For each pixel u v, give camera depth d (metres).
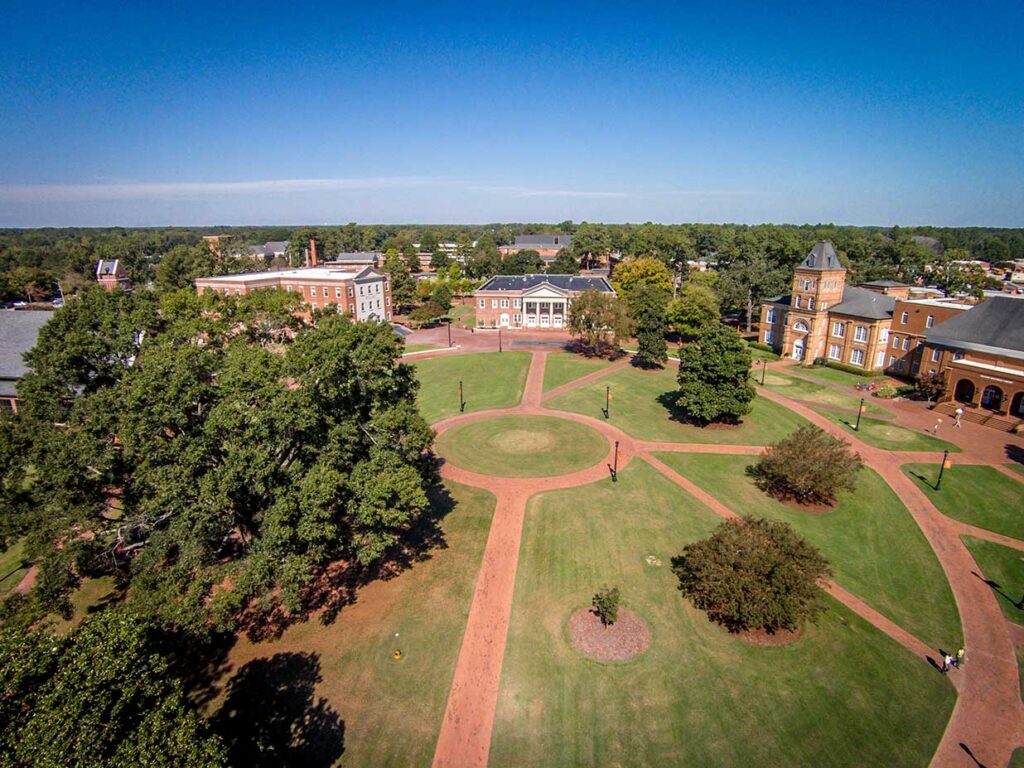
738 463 50.28
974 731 24.27
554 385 74.88
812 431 44.09
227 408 26.98
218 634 29.73
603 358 89.25
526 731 24.55
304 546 29.42
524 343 101.44
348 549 33.53
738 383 57.03
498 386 74.56
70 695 15.55
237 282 103.31
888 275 127.88
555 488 45.91
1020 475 46.75
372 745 23.83
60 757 14.27
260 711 25.30
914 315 71.94
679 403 59.03
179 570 26.17
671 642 29.20
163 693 18.23
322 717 25.09
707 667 27.62
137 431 25.97
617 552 37.03
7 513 26.75
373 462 30.25
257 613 31.38
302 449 31.08
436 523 40.66
